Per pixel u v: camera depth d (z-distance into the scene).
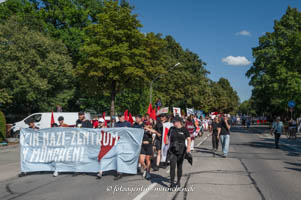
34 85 25.28
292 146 17.45
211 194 6.13
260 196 6.04
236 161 10.84
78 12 33.69
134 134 8.04
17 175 8.47
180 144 6.63
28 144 8.60
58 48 29.91
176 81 44.41
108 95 32.12
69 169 8.29
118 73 25.00
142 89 31.05
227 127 11.92
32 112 31.59
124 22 24.95
